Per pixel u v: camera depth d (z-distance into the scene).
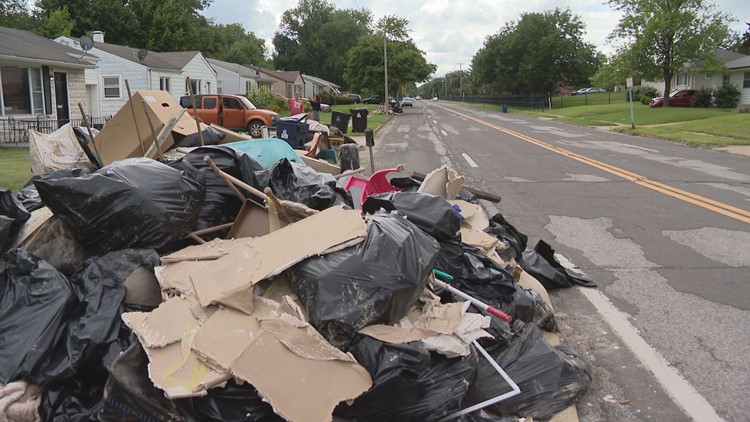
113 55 26.44
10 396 2.66
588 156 15.60
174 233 3.70
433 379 2.89
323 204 4.37
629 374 3.79
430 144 19.84
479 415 3.09
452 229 4.12
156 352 2.68
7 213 3.77
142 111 5.81
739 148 17.66
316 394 2.58
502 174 12.37
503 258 5.14
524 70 64.06
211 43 64.00
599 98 63.31
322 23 96.06
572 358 3.63
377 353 2.81
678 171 12.66
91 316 2.99
